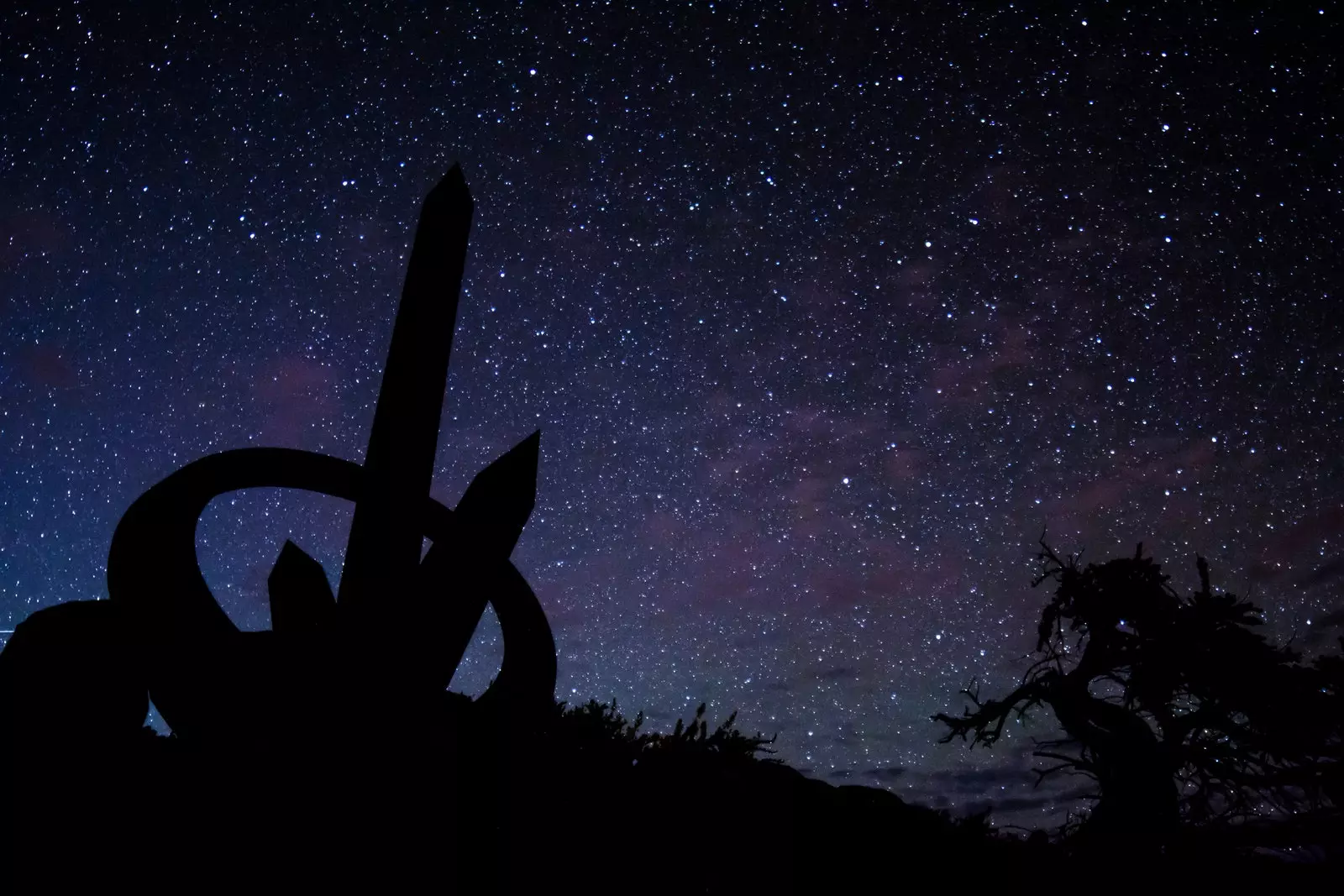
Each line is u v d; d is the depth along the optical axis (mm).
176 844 1739
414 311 2717
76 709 1890
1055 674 6746
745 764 2748
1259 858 3447
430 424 2619
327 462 2541
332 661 2227
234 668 2143
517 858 2014
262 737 2059
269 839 1820
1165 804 5156
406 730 2148
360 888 1814
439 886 1887
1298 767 5441
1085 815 5605
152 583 2189
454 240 2846
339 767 2033
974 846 2717
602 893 1964
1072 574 6926
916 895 2342
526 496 2529
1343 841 3619
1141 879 3004
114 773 1857
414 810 2018
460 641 2393
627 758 2557
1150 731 5840
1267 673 5789
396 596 2375
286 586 2572
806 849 2334
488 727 2295
